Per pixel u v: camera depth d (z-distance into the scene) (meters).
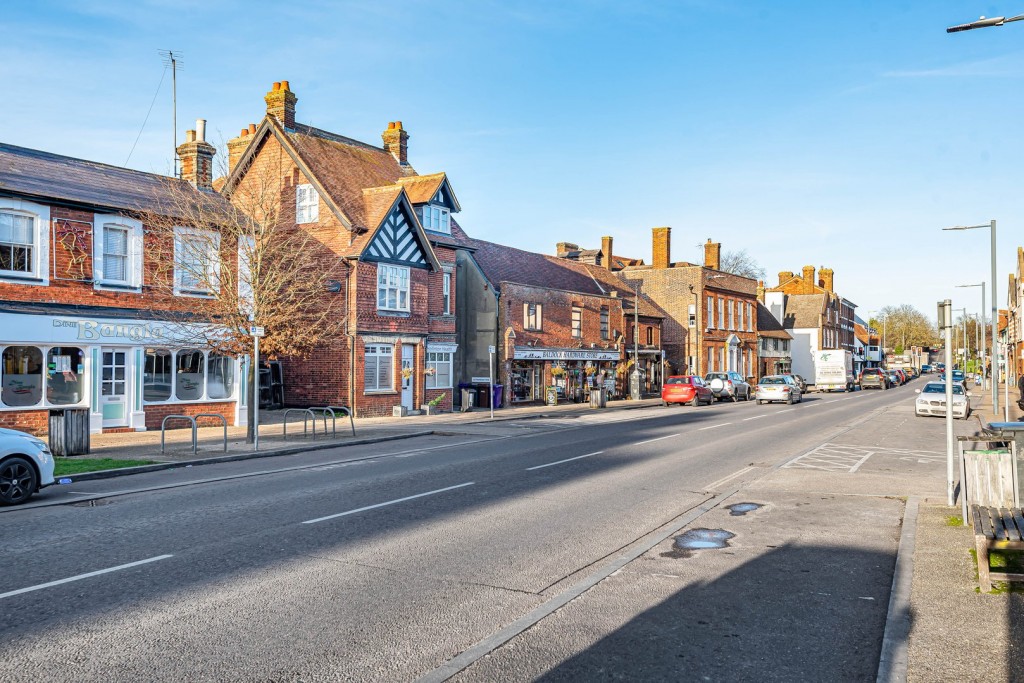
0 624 6.05
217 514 10.48
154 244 22.53
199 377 23.92
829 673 5.34
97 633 5.88
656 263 57.78
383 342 29.17
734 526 9.91
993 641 5.66
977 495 9.64
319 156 30.84
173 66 28.69
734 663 5.49
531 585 7.28
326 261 28.64
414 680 5.10
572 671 5.30
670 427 25.45
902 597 6.70
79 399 20.84
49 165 21.77
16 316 19.23
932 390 31.86
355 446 19.91
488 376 35.78
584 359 42.50
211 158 26.88
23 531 9.38
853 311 101.50
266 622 6.16
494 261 39.12
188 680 5.05
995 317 30.12
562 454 17.59
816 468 15.32
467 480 13.62
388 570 7.73
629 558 8.28
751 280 64.31
